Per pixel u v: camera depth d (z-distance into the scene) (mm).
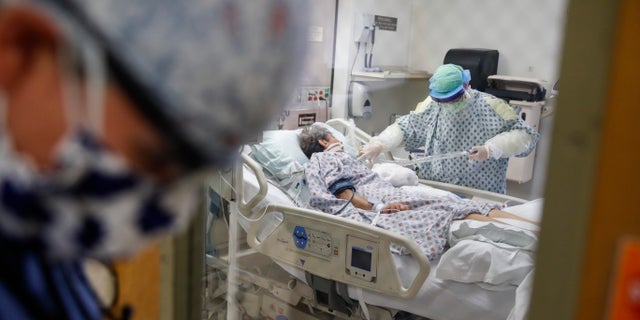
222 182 2352
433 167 3268
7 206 433
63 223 447
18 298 481
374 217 2527
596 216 655
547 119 3611
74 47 408
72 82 414
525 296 1869
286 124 3773
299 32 487
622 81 613
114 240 468
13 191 427
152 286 1162
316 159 2910
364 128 4289
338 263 2283
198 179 506
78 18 404
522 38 3846
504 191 3211
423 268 2041
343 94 4152
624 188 632
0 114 423
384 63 4383
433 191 2922
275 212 2576
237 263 2936
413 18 4477
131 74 413
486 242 2154
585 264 672
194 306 1232
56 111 415
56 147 417
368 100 4133
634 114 612
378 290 2184
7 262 468
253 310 2797
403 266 2225
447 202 2580
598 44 624
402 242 2078
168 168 459
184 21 418
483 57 3799
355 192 2826
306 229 2363
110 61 410
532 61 3809
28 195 430
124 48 409
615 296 653
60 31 407
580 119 649
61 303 539
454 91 2926
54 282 537
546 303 716
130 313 1121
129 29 408
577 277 681
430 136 3246
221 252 2438
